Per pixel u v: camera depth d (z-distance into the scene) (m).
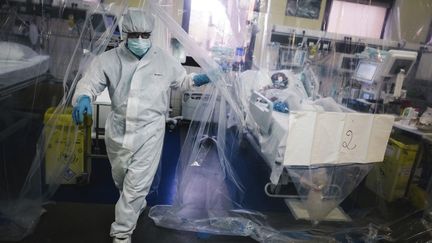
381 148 1.92
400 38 2.66
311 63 2.52
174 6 1.93
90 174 2.43
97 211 2.04
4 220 1.79
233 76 2.13
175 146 3.26
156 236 1.87
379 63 2.28
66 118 2.03
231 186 2.31
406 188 2.54
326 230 2.09
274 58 2.50
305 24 2.55
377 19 2.70
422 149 2.49
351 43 2.54
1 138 1.95
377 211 2.37
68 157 2.15
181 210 2.09
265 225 2.05
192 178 2.25
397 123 2.44
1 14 2.18
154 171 1.73
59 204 2.06
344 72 2.45
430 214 2.24
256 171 2.44
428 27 2.62
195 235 1.91
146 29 1.59
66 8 2.19
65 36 2.23
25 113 2.12
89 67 1.68
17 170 1.93
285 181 2.13
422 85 2.56
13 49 2.19
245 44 2.36
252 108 2.28
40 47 2.24
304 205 2.11
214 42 2.31
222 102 2.11
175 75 1.78
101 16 1.99
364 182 2.55
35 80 2.18
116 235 1.65
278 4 2.45
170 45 1.99
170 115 3.76
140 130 1.63
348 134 1.82
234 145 2.38
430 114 2.52
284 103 2.20
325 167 1.90
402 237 2.10
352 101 2.29
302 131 1.75
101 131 2.87
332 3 2.56
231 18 2.34
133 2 1.75
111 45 1.96
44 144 1.98
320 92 2.41
